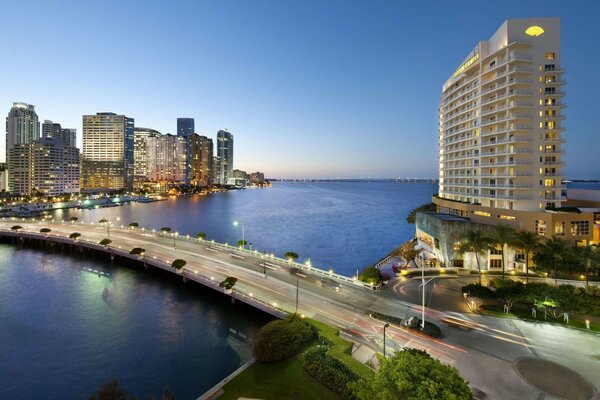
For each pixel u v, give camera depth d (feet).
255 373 116.37
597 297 163.12
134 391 131.75
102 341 168.14
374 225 606.96
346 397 100.17
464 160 330.13
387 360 83.25
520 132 262.06
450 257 251.80
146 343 166.09
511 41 263.90
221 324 184.14
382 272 257.96
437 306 174.70
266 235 509.35
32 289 244.01
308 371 114.62
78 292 236.84
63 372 143.64
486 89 297.33
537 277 223.71
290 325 135.33
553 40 261.65
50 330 180.04
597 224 240.73
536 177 260.21
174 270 250.37
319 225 606.55
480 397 101.35
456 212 320.91
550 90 263.90
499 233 213.05
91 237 376.48
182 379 138.72
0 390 132.57
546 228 236.43
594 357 123.34
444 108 381.19
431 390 69.51
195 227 581.12
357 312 167.94
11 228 411.34
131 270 288.30
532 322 153.28
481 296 165.37
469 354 126.11
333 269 336.08
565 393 102.94
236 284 214.28
